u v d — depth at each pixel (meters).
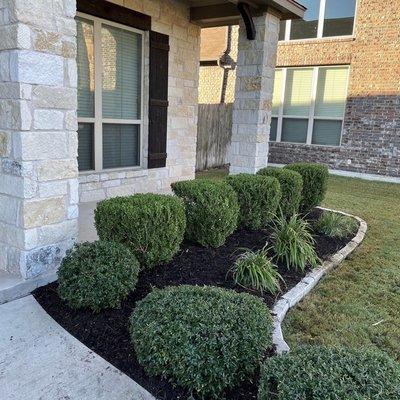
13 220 2.73
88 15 4.74
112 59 5.25
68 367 2.03
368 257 4.12
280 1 5.34
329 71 9.81
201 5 6.15
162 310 1.99
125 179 5.63
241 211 4.13
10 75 2.52
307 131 10.33
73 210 2.98
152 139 5.93
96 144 5.23
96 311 2.45
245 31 5.63
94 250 2.56
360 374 1.53
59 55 2.70
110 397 1.84
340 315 2.88
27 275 2.73
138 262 2.72
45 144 2.70
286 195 4.70
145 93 5.75
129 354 2.12
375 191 7.91
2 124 2.65
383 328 2.73
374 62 9.06
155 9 5.60
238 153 6.06
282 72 10.39
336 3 9.41
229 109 10.82
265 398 1.58
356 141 9.60
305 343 2.49
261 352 1.91
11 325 2.36
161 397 1.84
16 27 2.42
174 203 3.05
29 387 1.89
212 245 3.61
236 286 2.96
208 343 1.79
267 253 3.67
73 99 2.84
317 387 1.47
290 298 2.94
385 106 9.09
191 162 7.07
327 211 5.65
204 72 13.05
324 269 3.59
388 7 8.67
